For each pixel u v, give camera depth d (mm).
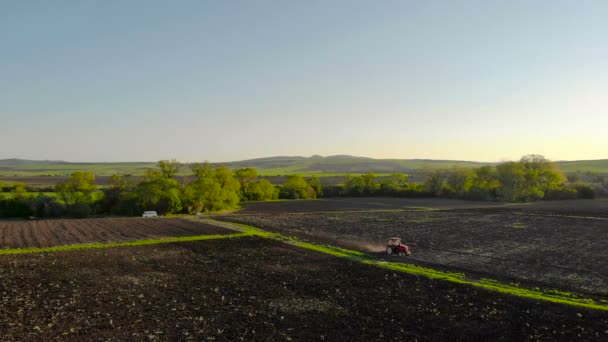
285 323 25000
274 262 41688
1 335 22719
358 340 22484
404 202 126438
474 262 42406
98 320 25250
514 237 59031
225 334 23250
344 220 80062
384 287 32688
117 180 103375
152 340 22328
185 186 104250
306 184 149875
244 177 137375
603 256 45500
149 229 64500
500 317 26000
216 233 60875
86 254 45344
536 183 129625
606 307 27906
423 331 23766
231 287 32688
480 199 132750
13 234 59031
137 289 31984
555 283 34312
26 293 30672
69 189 95000
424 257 44938
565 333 23469
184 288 32375
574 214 88750
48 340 22172
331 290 31938
